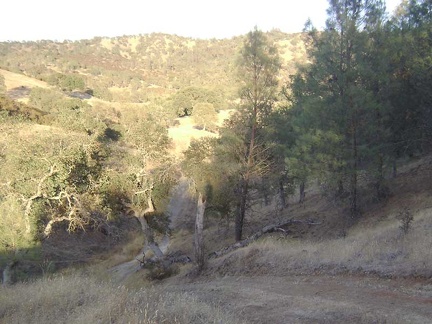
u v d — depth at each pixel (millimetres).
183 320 7922
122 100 136375
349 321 8734
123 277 24359
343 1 19750
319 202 27297
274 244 18828
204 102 107500
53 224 24188
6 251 17078
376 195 21406
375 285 11484
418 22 20031
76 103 79000
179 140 68938
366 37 18938
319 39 22766
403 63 19500
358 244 14742
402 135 21031
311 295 11523
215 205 23000
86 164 24344
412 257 12148
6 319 8383
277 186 26062
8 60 187375
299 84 24438
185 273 20422
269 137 23469
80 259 27859
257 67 23125
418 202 18641
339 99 18797
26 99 93188
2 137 23062
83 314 7812
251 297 12164
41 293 9836
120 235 33125
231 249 22734
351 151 19016
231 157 23172
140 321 7141
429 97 19000
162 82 199500
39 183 20984
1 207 17766
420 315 8531
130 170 25078
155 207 26469
